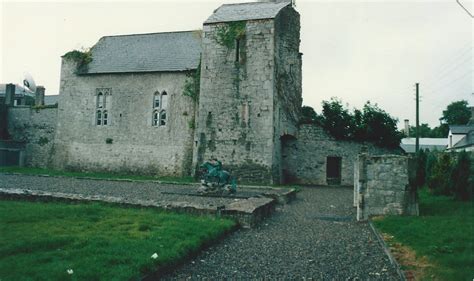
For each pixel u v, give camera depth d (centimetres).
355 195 1529
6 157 3055
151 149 2783
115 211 1012
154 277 580
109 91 2931
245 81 2431
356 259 743
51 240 670
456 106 7231
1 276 494
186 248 699
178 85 2762
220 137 2447
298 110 2764
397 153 2605
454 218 1037
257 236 927
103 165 2884
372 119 2600
